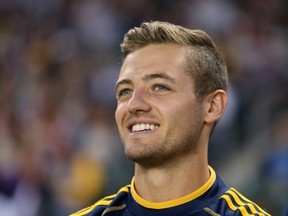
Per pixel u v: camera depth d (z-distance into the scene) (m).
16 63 22.36
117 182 15.31
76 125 17.41
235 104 16.95
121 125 5.99
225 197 6.04
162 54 6.03
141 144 5.86
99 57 21.55
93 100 19.25
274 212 14.45
